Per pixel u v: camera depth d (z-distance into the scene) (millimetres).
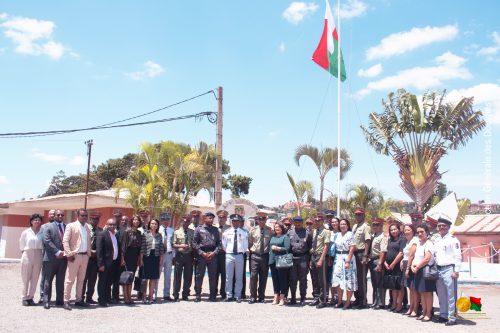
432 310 9617
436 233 9523
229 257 11445
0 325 7758
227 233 11680
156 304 10539
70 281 9617
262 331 7809
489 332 8125
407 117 22406
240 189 48156
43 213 28109
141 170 20703
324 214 11867
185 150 22797
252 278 11305
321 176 23531
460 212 19859
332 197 25891
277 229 11164
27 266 9898
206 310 9828
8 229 27047
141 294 11336
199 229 11414
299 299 11953
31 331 7379
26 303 9875
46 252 9672
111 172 48281
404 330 8141
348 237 10516
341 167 23547
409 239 9820
